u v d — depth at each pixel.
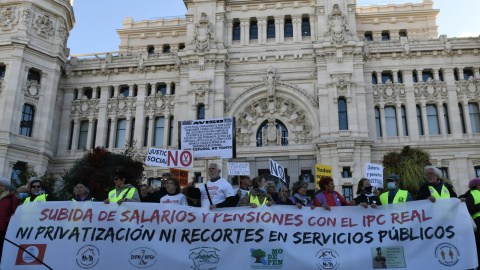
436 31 46.69
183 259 11.47
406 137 38.25
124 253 11.53
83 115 42.91
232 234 11.66
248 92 40.28
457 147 37.12
